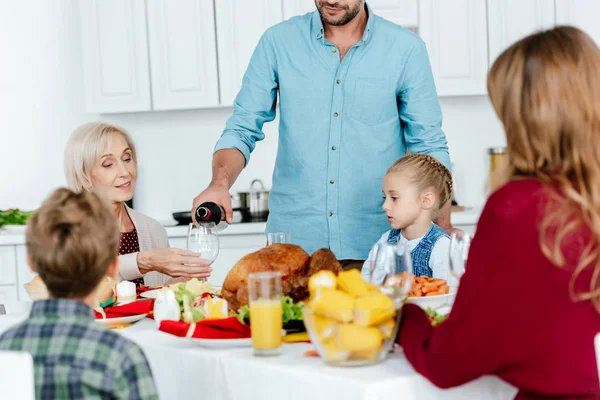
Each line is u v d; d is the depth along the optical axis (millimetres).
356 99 2527
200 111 4160
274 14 3748
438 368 1244
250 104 2619
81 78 4117
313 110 2549
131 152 2527
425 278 1847
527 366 1230
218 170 2473
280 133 2637
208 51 3801
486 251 1217
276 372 1371
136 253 2168
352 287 1402
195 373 1518
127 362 1222
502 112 1296
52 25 4098
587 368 1221
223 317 1695
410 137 2594
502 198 1226
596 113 1229
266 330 1449
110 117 4164
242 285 1732
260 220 3807
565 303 1196
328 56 2531
